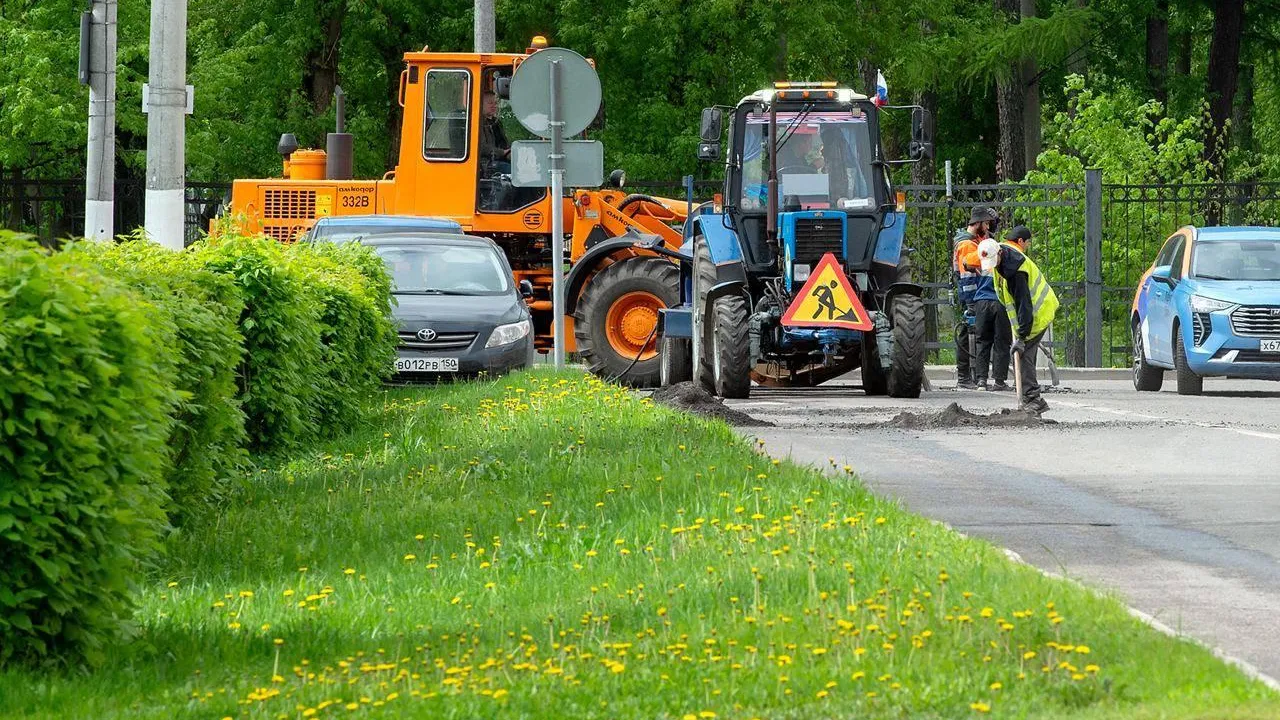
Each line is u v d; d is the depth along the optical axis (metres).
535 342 81.44
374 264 57.38
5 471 20.55
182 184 59.50
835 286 62.50
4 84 108.31
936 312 94.38
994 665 19.36
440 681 19.97
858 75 139.62
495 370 63.41
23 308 20.66
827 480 33.56
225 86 114.75
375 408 54.28
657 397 56.56
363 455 43.62
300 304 42.84
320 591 26.64
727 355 62.94
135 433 21.86
